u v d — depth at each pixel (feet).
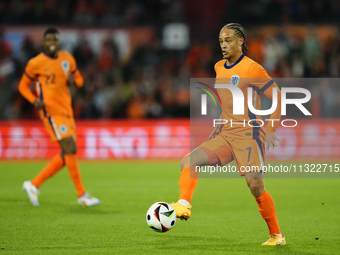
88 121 179.11
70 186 114.52
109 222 71.72
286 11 231.50
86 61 217.15
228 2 236.02
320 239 60.39
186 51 227.40
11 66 211.41
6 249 54.19
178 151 179.63
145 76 214.90
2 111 206.49
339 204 89.81
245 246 56.13
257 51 222.28
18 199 94.43
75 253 52.26
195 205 89.30
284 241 56.90
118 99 205.36
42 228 66.85
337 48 223.30
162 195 100.78
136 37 225.56
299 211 82.38
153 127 179.52
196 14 236.43
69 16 227.61
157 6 239.09
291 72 215.72
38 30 218.38
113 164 162.61
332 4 232.94
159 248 54.90
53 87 84.99
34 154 176.86
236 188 113.29
